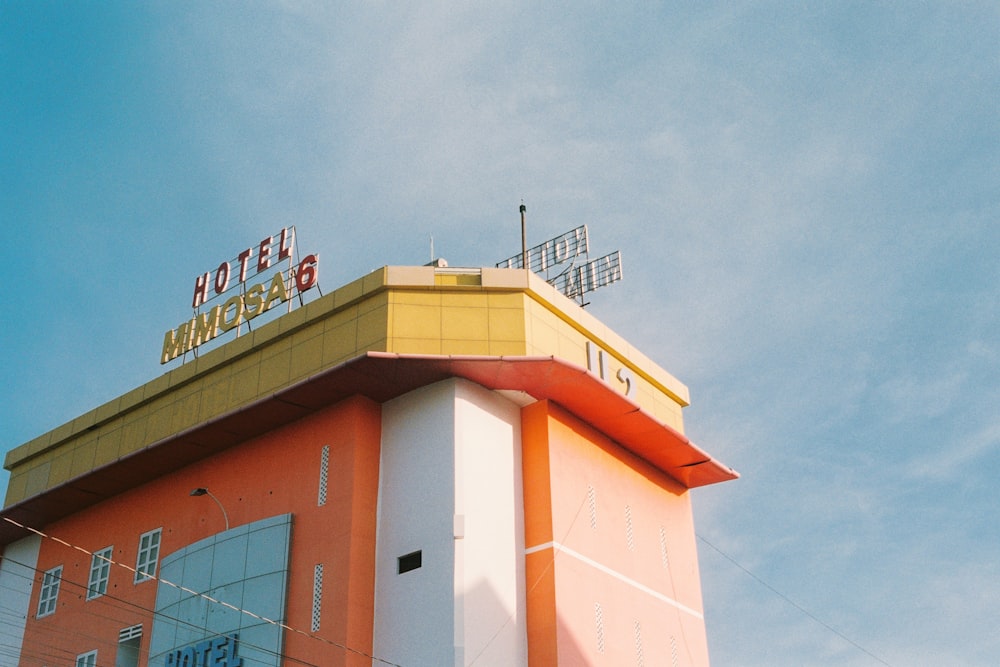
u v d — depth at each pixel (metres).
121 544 43.50
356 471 36.62
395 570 35.38
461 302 38.66
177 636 38.06
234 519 39.47
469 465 36.19
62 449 47.78
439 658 33.06
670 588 42.47
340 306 39.31
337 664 33.53
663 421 44.78
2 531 48.03
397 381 37.34
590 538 38.62
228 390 41.47
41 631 44.62
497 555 35.78
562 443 39.16
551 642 35.00
